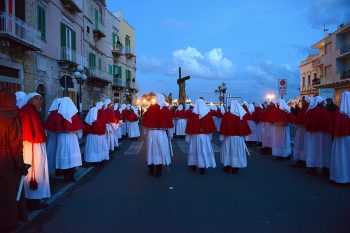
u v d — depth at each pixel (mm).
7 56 16578
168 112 10070
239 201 7367
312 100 10359
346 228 5711
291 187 8648
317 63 50594
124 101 46969
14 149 5301
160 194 8023
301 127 11391
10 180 5289
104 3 37656
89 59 32062
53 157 9352
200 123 10312
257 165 11953
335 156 8898
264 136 14641
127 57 48625
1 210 5230
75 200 7602
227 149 10453
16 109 5461
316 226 5809
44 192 6902
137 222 6070
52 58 22266
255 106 17922
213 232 5547
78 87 27797
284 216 6344
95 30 33656
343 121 8688
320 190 8336
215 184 9016
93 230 5719
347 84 40906
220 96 35219
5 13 15617
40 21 20438
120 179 9805
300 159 11398
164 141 10039
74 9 25625
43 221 6219
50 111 9086
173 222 6043
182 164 12203
